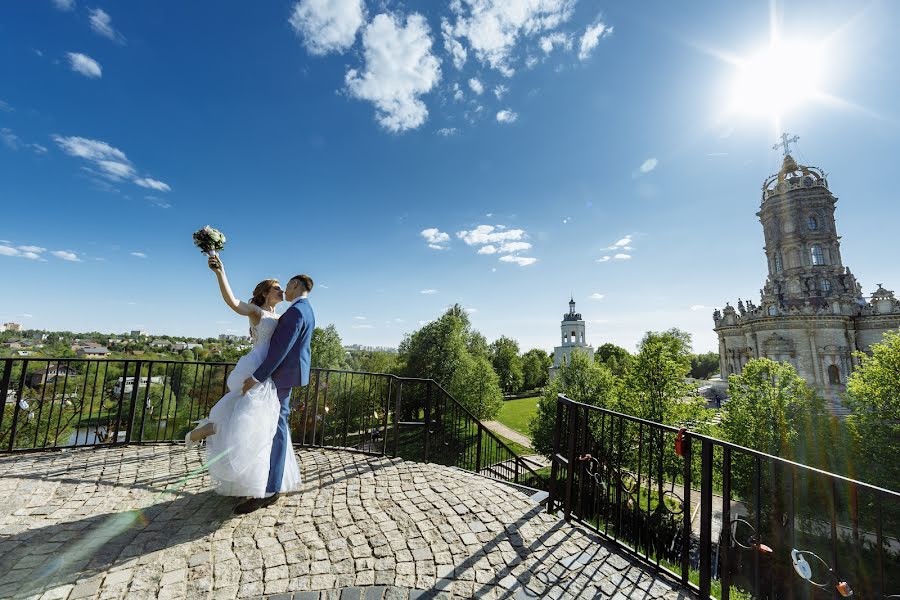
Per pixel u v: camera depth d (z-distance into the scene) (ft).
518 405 171.22
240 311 12.01
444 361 100.94
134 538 10.00
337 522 11.34
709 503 9.30
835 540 7.47
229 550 9.68
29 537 9.86
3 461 15.30
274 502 12.36
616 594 8.89
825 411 56.90
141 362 18.38
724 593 8.71
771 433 54.54
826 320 107.45
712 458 9.39
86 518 10.95
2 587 7.96
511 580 9.13
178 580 8.46
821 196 121.29
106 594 7.94
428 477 15.26
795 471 8.05
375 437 19.88
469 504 12.96
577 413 12.79
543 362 255.70
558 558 10.16
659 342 64.28
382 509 12.32
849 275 120.37
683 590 9.18
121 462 15.49
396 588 8.59
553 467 13.03
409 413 99.45
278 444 12.12
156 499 12.28
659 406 62.18
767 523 46.42
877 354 55.88
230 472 10.66
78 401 22.20
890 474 49.52
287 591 8.30
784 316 112.98
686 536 9.57
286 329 11.48
